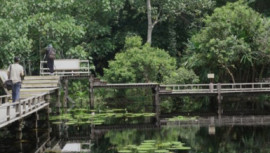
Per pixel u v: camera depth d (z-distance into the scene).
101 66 41.44
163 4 38.28
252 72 34.56
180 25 42.16
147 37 39.12
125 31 40.66
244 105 32.16
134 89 34.16
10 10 29.22
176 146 15.80
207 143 17.06
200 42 32.81
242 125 22.19
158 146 15.79
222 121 23.84
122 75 32.28
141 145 15.98
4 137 18.64
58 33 31.72
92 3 36.53
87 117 23.75
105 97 34.47
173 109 30.48
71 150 15.78
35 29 32.16
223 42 31.08
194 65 33.09
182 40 42.06
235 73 34.38
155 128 21.47
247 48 31.62
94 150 15.67
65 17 33.47
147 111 28.11
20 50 27.28
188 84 29.75
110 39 39.62
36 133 19.73
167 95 28.19
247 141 17.47
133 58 32.62
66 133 19.92
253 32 33.03
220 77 33.97
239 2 34.53
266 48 32.06
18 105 15.44
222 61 31.34
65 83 29.20
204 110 29.61
